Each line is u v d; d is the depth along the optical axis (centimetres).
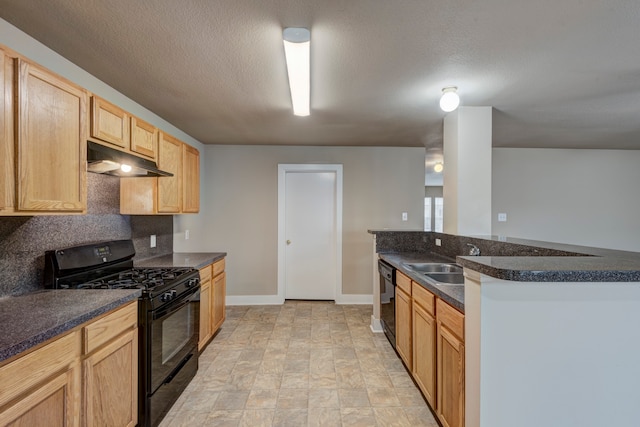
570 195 471
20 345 108
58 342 126
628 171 476
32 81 144
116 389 161
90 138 188
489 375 125
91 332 143
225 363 279
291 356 293
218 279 338
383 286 335
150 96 260
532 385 125
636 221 475
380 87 240
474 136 282
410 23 160
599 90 244
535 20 156
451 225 297
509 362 125
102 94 232
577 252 180
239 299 455
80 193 174
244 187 453
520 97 259
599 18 154
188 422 202
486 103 273
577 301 124
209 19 157
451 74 217
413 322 238
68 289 186
